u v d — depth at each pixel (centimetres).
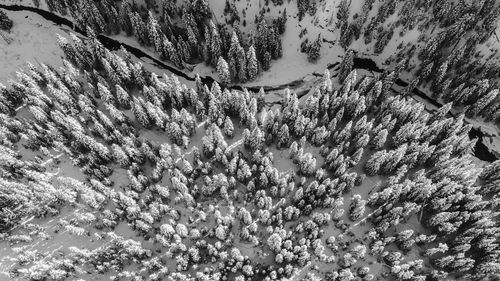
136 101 7294
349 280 6359
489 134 8200
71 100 7562
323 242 6912
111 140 7406
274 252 6794
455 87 8162
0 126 7362
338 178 6700
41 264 6506
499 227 6731
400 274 6303
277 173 6794
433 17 8300
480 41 8075
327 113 7625
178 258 6444
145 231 6825
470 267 6406
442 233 6825
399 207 6469
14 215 6844
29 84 7494
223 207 7175
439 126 7175
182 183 6769
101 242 6838
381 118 7619
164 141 7744
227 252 6788
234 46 7850
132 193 6881
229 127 7469
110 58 7788
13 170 7119
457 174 6900
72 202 7006
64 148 7138
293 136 7744
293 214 6856
